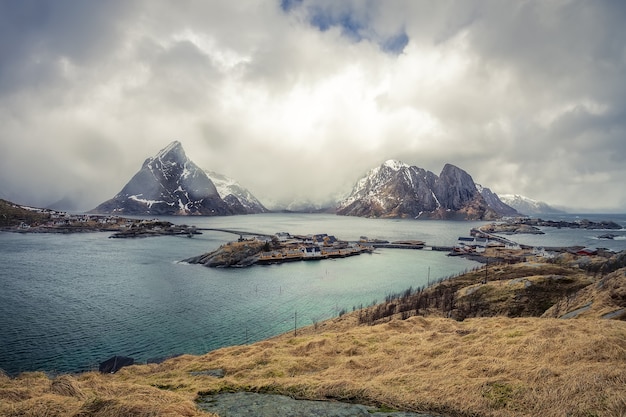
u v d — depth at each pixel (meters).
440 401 18.14
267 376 26.92
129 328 85.06
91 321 88.94
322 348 35.97
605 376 17.55
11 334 78.88
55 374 61.34
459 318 75.88
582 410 15.36
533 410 16.25
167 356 66.31
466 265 191.25
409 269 178.88
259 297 118.06
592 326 31.62
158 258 195.38
